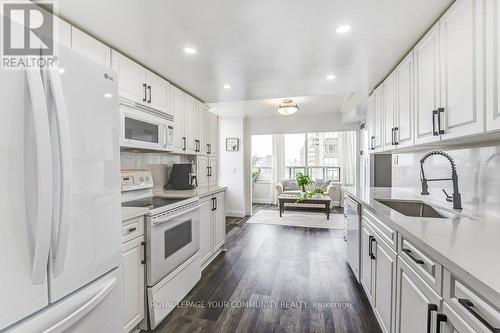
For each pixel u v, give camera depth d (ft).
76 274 3.36
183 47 6.35
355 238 8.04
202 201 9.20
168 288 6.53
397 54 6.68
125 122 6.30
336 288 7.89
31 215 2.71
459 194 5.54
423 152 7.79
